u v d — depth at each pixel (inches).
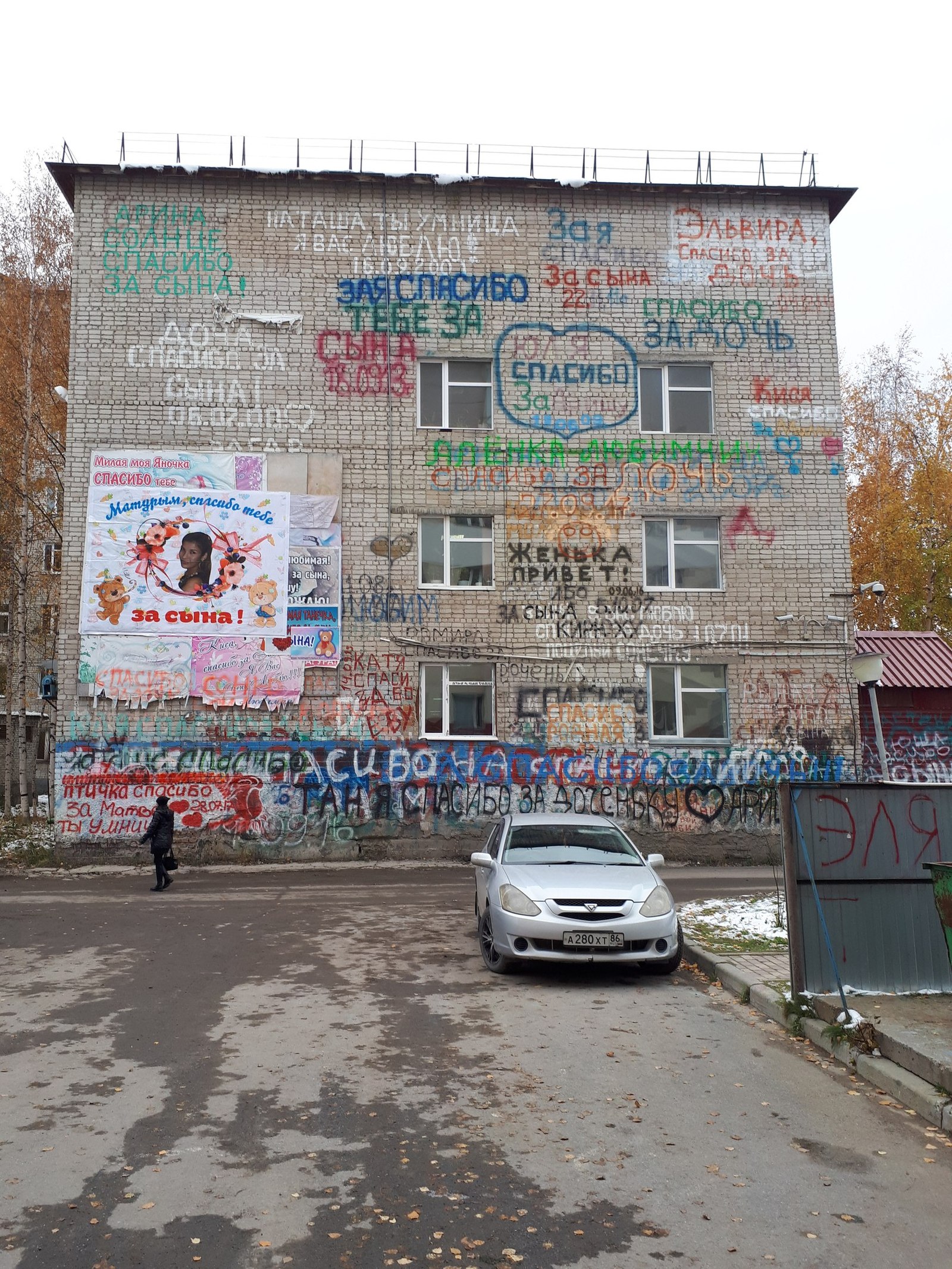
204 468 776.9
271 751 756.6
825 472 824.9
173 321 792.9
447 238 822.5
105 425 775.7
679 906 504.7
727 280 837.2
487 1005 319.9
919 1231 167.5
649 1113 222.8
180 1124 213.6
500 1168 191.8
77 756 743.1
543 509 803.4
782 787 309.0
